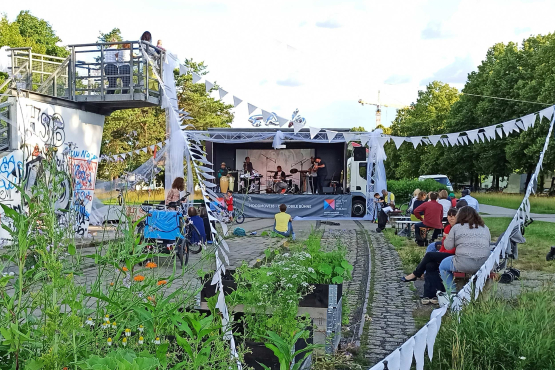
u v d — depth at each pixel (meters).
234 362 2.77
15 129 10.98
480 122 42.56
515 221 5.57
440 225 13.20
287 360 2.47
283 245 12.44
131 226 2.76
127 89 13.58
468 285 4.76
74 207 2.92
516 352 4.22
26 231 2.22
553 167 36.22
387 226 19.64
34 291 2.68
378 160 21.83
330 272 4.94
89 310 2.56
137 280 2.92
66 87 13.65
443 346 4.51
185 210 9.77
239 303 3.99
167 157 12.69
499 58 43.19
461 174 55.16
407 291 7.93
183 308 3.08
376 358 4.88
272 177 26.28
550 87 34.56
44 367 1.91
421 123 60.72
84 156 13.84
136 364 1.84
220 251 3.12
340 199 23.75
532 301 5.60
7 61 13.20
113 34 36.12
